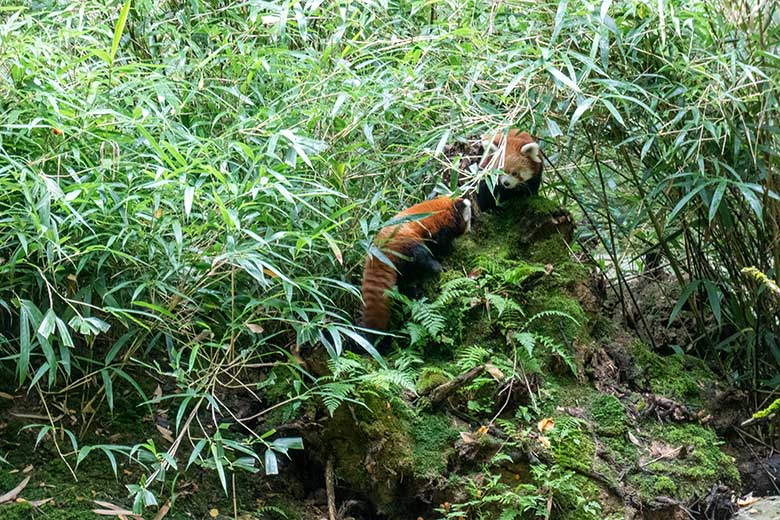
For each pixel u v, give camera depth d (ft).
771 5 15.28
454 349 14.62
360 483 13.00
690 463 13.70
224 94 15.65
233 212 11.97
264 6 15.05
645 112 15.90
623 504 12.76
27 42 13.19
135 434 12.84
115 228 12.41
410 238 15.33
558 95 15.89
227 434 13.23
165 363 13.76
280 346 14.20
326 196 14.02
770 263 16.65
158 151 11.96
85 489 11.89
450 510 12.47
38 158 12.49
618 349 15.64
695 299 17.69
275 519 12.60
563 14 14.10
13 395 12.84
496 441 12.94
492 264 15.43
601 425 13.87
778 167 15.83
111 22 16.11
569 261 16.02
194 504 12.31
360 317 15.21
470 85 14.79
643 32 15.03
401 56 16.37
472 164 16.37
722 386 15.94
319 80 14.82
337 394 12.53
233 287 12.39
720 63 14.62
